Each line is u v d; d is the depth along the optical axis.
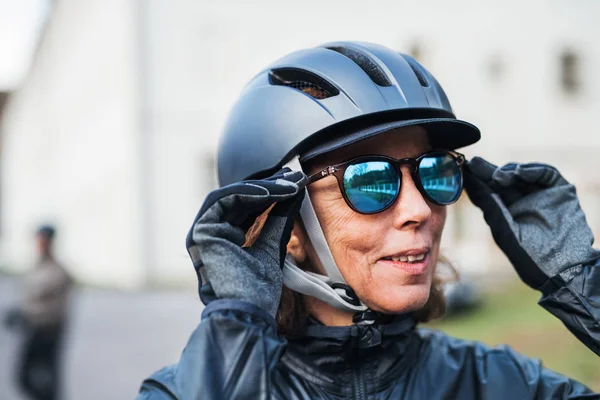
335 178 1.42
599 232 18.47
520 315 9.34
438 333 1.69
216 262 1.24
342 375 1.48
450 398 1.48
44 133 39.69
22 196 48.75
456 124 1.45
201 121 19.36
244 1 19.64
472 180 1.59
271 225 1.33
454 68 20.36
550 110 20.72
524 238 1.53
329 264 1.45
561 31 20.78
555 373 1.55
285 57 1.64
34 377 6.24
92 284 21.28
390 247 1.40
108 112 21.47
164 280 18.92
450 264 1.71
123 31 19.25
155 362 8.48
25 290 6.31
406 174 1.42
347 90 1.45
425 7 20.38
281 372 1.49
